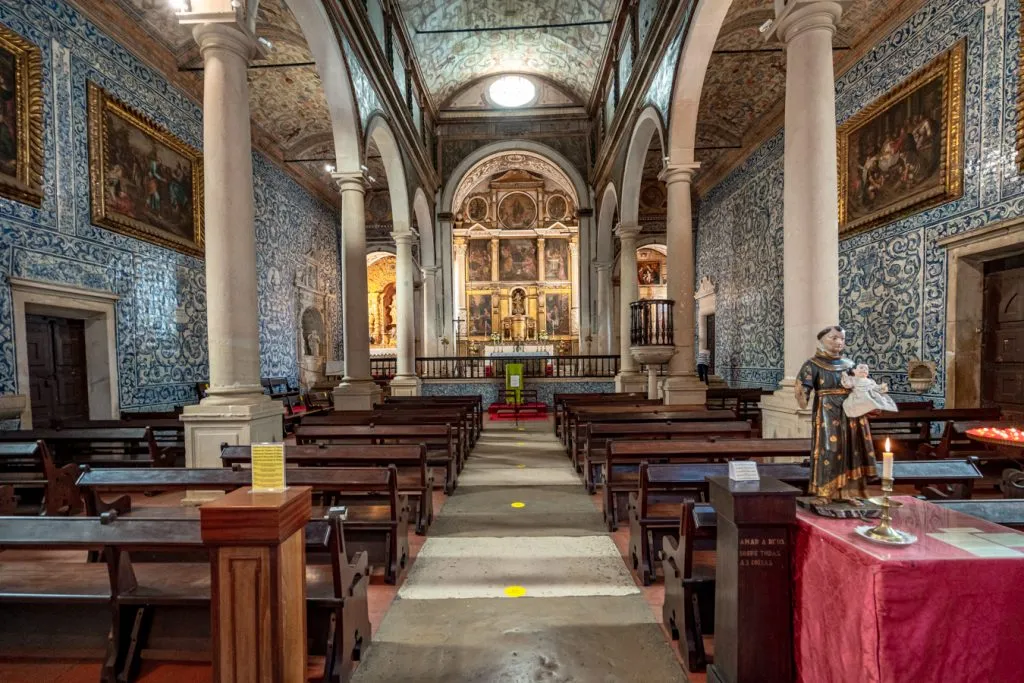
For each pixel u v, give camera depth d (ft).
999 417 19.67
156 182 29.43
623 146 38.93
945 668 5.68
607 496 15.98
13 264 20.86
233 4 16.39
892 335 26.07
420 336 65.31
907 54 24.79
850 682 6.08
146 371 28.71
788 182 15.56
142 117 27.91
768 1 27.27
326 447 15.60
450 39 46.44
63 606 8.66
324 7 22.68
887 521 6.33
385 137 34.65
